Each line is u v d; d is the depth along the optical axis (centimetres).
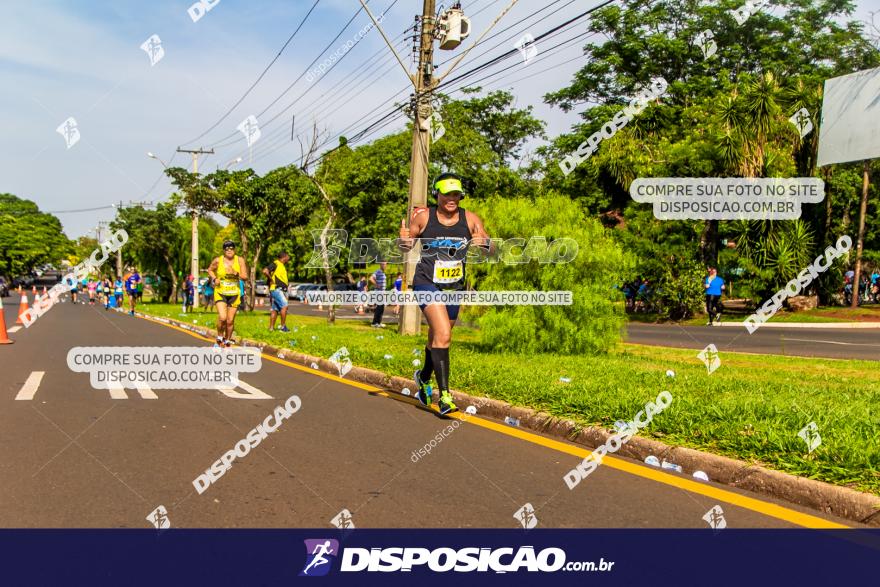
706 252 2506
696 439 473
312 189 2661
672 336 1638
